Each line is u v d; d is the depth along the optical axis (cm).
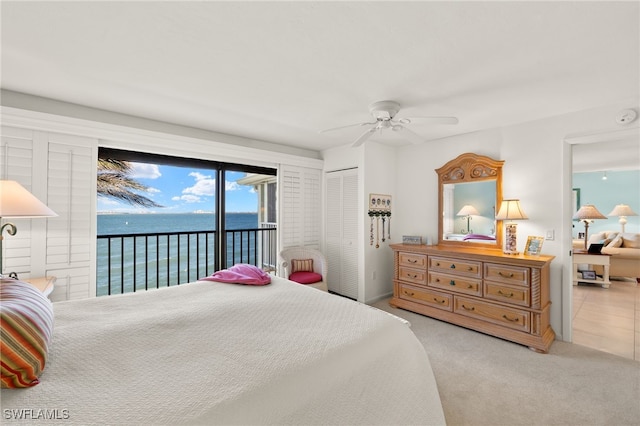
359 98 242
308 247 434
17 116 224
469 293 307
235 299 180
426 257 345
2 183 188
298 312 162
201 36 158
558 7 133
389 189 424
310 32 154
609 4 131
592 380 214
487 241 337
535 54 174
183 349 117
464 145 358
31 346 95
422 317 341
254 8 135
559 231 285
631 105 244
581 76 202
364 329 142
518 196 312
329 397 105
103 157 281
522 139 309
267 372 103
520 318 271
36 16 140
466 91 228
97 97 242
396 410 125
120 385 93
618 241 543
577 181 680
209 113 281
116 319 145
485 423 171
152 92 232
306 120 302
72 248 252
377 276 409
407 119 232
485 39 159
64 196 249
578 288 471
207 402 87
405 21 144
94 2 130
